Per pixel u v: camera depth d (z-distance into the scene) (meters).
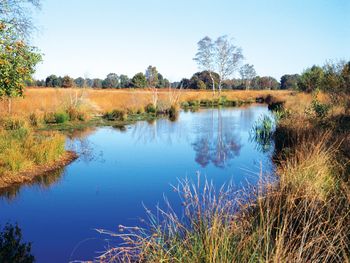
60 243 5.14
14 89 8.51
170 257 3.15
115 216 6.10
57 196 7.30
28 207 6.69
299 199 4.24
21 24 11.14
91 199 7.08
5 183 7.94
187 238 3.20
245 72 73.56
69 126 18.09
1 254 4.84
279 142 11.57
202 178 8.45
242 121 21.69
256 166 9.37
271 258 2.79
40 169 9.20
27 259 4.68
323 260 2.94
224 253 2.82
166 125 19.91
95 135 15.85
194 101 37.28
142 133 16.70
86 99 25.19
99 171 9.38
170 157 11.24
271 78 85.44
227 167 9.62
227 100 40.66
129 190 7.63
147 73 54.47
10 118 14.42
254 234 3.08
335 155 6.16
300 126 10.55
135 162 10.48
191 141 14.41
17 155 8.86
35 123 17.33
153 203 6.68
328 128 9.28
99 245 4.99
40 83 57.66
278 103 27.22
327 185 4.77
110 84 64.50
